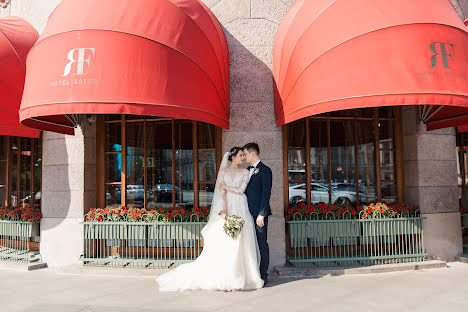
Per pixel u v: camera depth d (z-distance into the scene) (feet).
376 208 19.65
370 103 14.82
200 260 16.48
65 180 21.24
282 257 19.49
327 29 16.02
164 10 16.34
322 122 21.13
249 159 17.16
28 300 14.73
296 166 20.79
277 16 20.83
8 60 19.38
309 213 19.47
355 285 16.30
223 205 16.26
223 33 20.13
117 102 14.92
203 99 16.79
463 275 17.67
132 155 21.53
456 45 15.49
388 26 15.06
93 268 19.47
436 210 20.67
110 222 19.70
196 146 21.04
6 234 22.12
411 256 19.61
